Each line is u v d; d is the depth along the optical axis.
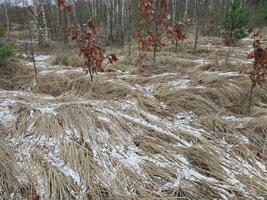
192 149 3.98
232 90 5.60
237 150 4.16
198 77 6.10
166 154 3.82
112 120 4.23
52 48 11.14
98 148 3.76
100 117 4.23
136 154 3.77
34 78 6.11
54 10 17.98
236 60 7.46
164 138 4.13
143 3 7.18
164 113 4.90
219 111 5.12
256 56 5.02
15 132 3.95
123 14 13.66
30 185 3.28
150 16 7.21
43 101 4.69
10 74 6.45
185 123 4.68
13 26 18.64
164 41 9.93
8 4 19.45
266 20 14.23
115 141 3.90
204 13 14.14
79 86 5.73
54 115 4.23
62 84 5.84
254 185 3.59
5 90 5.32
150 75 6.50
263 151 4.23
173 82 5.94
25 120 4.15
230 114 5.09
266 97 5.66
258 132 4.56
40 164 3.49
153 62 7.26
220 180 3.62
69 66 7.27
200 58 7.98
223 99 5.45
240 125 4.71
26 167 3.45
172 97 5.31
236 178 3.66
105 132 4.01
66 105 4.47
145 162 3.66
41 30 13.47
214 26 12.67
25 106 4.45
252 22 13.50
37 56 9.05
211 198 3.36
